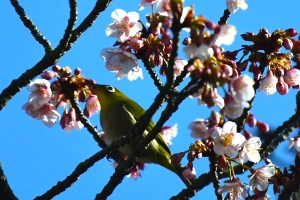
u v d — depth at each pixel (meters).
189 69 4.75
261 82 6.60
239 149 6.09
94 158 6.49
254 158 6.09
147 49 6.56
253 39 6.66
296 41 6.71
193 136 5.98
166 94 5.51
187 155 6.35
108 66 7.05
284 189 6.68
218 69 4.70
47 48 7.04
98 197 6.67
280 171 6.77
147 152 8.81
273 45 6.63
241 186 6.25
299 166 6.87
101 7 6.93
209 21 4.79
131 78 7.38
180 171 8.65
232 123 5.95
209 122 6.00
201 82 4.91
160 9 6.68
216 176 6.39
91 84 7.45
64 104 7.55
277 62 6.61
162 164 8.85
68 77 7.36
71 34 6.78
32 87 7.04
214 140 5.93
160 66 6.70
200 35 4.71
